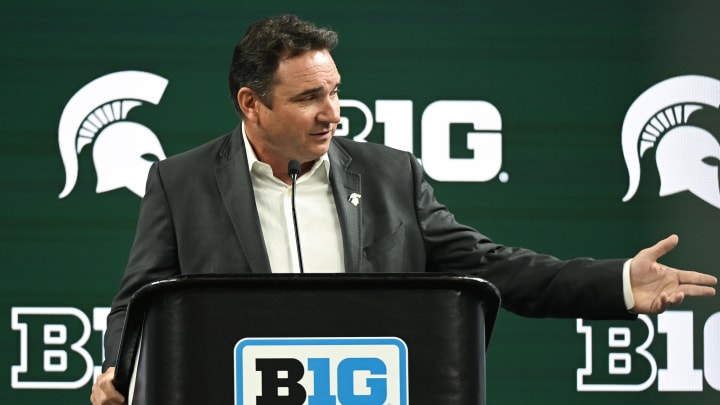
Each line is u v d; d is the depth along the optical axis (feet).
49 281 42.42
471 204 42.96
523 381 42.57
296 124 24.89
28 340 42.24
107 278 42.60
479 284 18.07
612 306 22.89
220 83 43.14
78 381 42.24
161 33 43.11
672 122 43.21
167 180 26.37
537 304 24.11
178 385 17.62
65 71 42.86
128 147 42.88
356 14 43.11
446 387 17.84
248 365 17.66
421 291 17.97
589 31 43.34
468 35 43.21
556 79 43.27
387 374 17.80
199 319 17.69
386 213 25.76
